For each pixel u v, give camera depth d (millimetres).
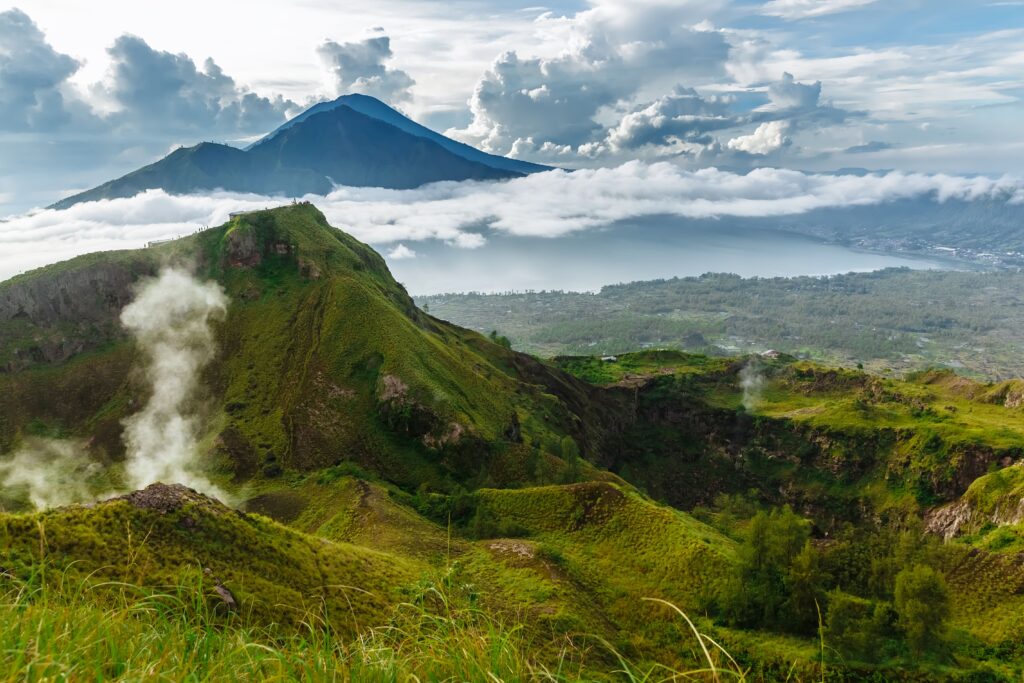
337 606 50562
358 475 127688
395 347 159500
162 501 52312
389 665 8250
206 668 8461
